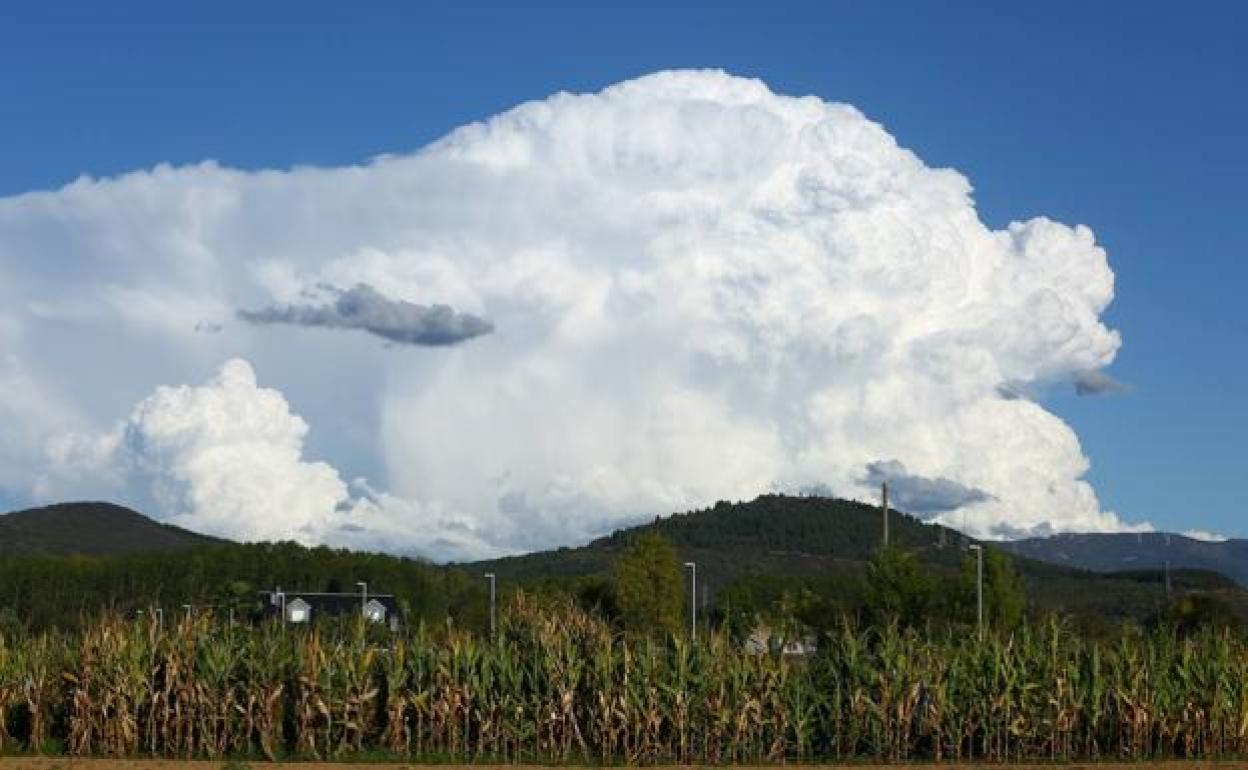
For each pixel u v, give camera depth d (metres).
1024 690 41.72
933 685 41.66
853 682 41.78
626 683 40.72
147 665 40.66
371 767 38.09
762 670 41.34
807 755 41.59
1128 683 42.75
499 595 88.31
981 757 42.38
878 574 65.75
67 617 85.94
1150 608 101.88
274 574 121.50
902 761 41.19
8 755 40.09
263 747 40.31
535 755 40.72
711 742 41.00
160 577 108.94
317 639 41.75
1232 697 43.03
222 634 43.19
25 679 41.41
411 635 45.78
